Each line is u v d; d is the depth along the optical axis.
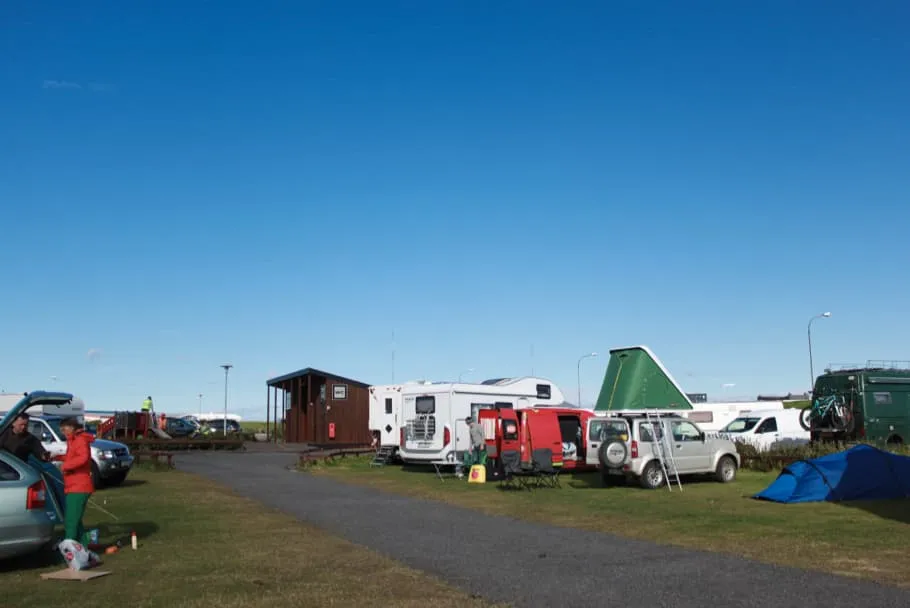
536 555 10.43
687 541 11.49
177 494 17.92
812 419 28.00
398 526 13.11
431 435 24.33
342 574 9.11
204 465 28.17
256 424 87.88
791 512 14.59
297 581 8.73
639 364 20.41
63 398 11.32
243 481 21.67
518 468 19.66
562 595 8.14
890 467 16.55
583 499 17.03
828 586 8.48
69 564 9.24
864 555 10.24
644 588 8.45
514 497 17.52
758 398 47.50
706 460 20.44
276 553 10.45
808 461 16.64
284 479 22.34
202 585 8.53
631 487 19.75
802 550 10.62
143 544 11.16
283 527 12.81
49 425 19.41
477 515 14.52
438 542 11.48
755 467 23.77
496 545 11.22
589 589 8.41
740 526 12.84
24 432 11.21
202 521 13.45
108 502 16.20
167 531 12.35
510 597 8.06
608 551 10.72
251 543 11.25
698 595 8.12
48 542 9.90
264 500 16.94
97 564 9.68
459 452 23.92
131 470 25.33
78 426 10.45
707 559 10.08
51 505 10.64
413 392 24.98
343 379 41.94
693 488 19.30
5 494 9.34
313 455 30.12
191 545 11.08
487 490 19.12
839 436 27.05
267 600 7.84
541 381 27.41
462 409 24.38
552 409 22.89
